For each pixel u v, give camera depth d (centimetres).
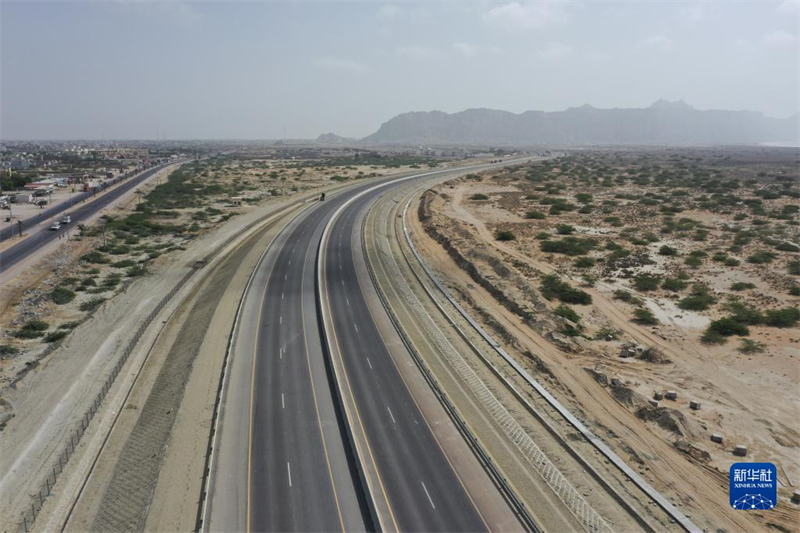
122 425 4397
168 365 5397
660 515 3297
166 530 3131
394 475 3591
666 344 5788
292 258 9131
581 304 7012
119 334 6084
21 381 4941
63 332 6162
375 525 3106
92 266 8862
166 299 7200
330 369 5091
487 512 3266
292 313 6538
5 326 6291
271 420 4222
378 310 6731
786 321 6088
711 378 5028
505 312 6844
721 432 4178
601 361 5397
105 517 3372
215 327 6041
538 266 8744
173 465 3694
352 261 9019
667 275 8175
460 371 5147
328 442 3953
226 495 3384
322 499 3362
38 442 4097
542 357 5453
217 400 4447
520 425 4244
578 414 4428
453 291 7756
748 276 7981
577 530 3148
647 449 3988
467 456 3828
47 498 3522
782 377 4984
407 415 4341
